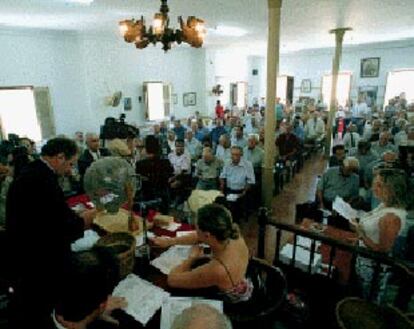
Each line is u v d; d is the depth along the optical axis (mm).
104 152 4848
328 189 3889
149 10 4863
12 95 6137
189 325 915
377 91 11781
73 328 1157
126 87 8125
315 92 13266
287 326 1903
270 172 4156
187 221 2539
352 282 1877
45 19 5383
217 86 10953
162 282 1652
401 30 7559
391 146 5281
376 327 1415
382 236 1956
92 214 2117
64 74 6812
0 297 1963
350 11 5285
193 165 5652
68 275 1124
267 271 1707
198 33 3324
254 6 4777
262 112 10766
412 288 1538
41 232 1708
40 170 1781
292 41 9539
